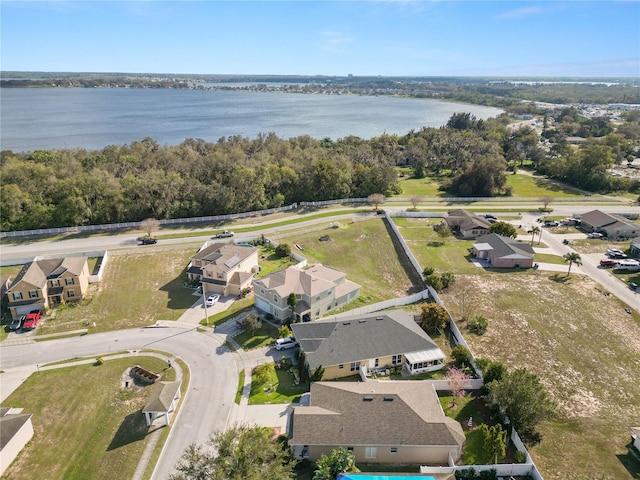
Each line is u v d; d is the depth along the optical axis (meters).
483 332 55.16
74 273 62.09
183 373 47.66
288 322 57.44
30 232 87.31
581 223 96.19
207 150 141.25
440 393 43.97
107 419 41.06
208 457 31.20
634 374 47.88
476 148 159.38
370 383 42.06
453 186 130.00
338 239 88.38
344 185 115.38
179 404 42.81
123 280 68.94
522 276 71.75
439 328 55.38
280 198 107.62
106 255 75.19
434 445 35.19
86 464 35.97
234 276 65.69
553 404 38.78
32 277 60.75
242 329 55.88
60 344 53.25
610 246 84.44
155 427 39.81
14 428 37.25
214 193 99.25
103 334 55.28
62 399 43.78
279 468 30.25
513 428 37.72
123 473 34.97
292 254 78.62
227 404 42.81
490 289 67.00
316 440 35.12
